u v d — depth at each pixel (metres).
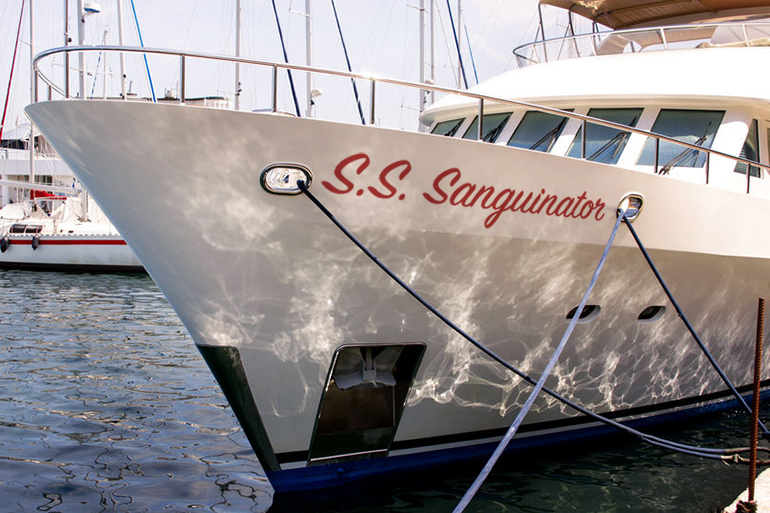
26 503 5.57
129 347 11.80
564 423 6.84
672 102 7.23
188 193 4.73
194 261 4.95
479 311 5.76
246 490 5.84
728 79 7.30
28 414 7.93
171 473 6.20
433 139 4.96
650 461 6.57
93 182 4.83
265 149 4.65
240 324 5.18
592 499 5.72
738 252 6.85
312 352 5.39
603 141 7.21
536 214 5.50
